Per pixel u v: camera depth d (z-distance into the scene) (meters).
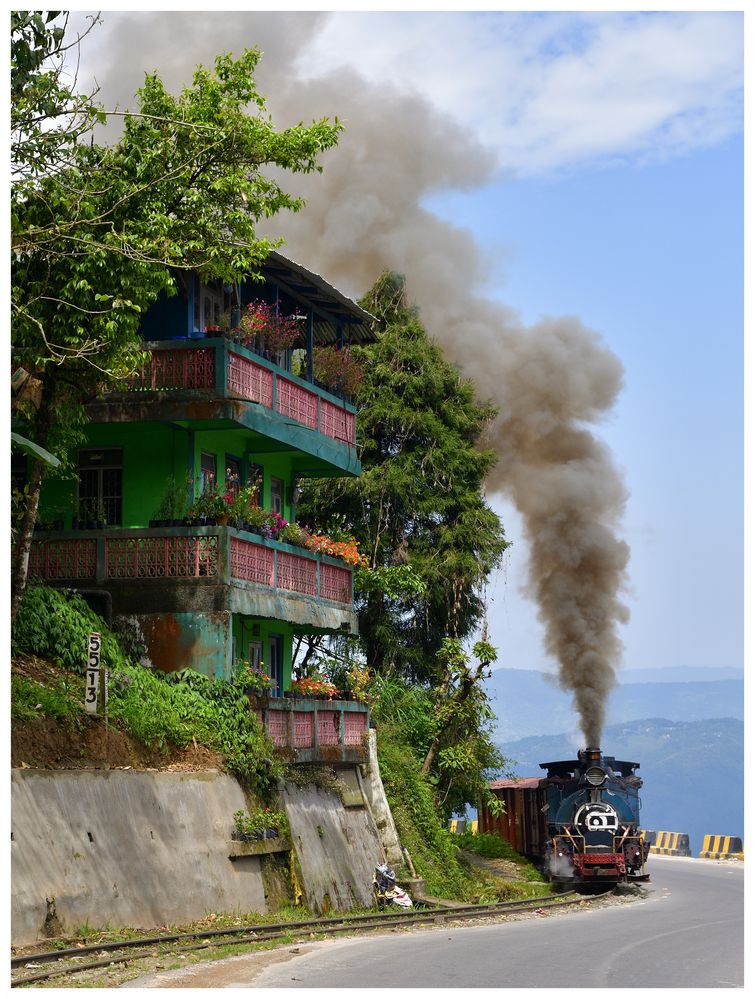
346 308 33.75
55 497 27.55
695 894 32.41
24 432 23.05
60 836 18.67
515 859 41.41
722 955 19.17
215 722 24.77
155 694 23.67
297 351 34.94
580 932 22.73
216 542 25.91
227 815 24.00
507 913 28.50
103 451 27.78
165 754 23.33
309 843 27.17
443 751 37.53
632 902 30.77
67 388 22.70
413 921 25.41
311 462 32.00
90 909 18.67
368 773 32.59
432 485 42.03
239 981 15.88
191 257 23.55
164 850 21.36
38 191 21.03
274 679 32.03
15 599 22.02
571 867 35.66
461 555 41.25
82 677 22.64
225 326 27.61
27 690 20.44
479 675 38.16
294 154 23.69
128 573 26.06
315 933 22.38
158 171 22.61
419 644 41.56
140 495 27.42
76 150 21.77
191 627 25.70
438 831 34.59
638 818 36.88
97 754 21.11
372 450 41.94
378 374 41.59
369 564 40.62
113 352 21.72
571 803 36.53
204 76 23.73
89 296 21.27
